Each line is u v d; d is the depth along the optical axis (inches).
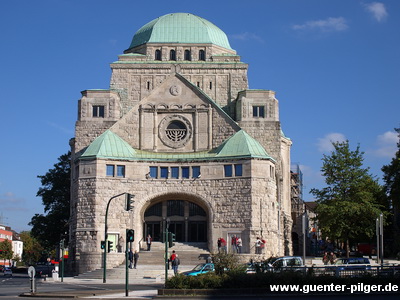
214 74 3420.3
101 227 2874.0
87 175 2913.4
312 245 4030.5
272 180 2974.9
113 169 2938.0
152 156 3041.3
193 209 3065.9
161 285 2101.4
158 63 3422.7
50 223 3651.6
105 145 2967.5
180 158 2999.5
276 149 3142.2
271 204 2935.5
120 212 2918.3
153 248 2933.1
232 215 2898.6
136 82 3417.8
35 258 7834.6
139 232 2955.2
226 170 2950.3
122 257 2760.8
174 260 2198.6
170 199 3053.6
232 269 1684.3
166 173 2997.0
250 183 2888.8
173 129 3139.8
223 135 3100.4
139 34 3654.0
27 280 2802.7
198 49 3535.9
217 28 3718.0
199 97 3154.5
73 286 2094.0
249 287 1529.3
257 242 2805.1
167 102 3159.5
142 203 2957.7
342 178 2974.9
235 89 3403.1
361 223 2935.5
